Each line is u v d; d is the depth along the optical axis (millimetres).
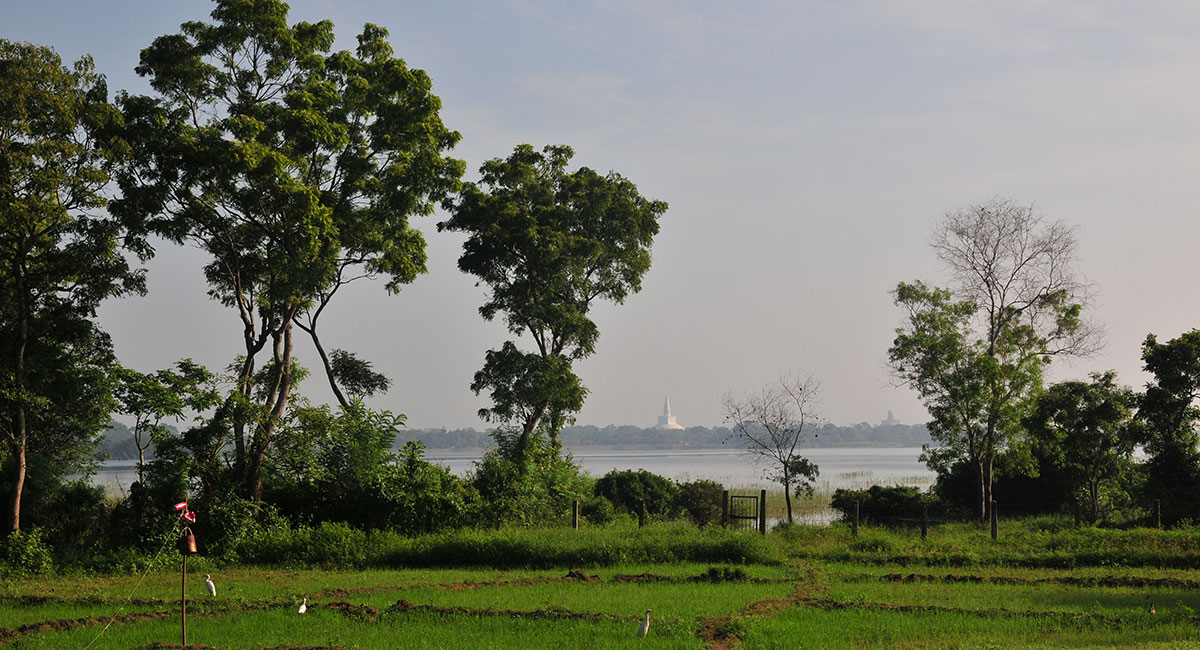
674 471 104062
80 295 29875
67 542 28062
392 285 35750
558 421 42438
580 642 14477
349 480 32031
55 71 26469
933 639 14664
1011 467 39594
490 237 40000
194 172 29672
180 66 31062
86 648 14383
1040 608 17406
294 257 30953
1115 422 37344
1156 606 17641
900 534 29781
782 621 16031
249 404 30375
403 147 33688
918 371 41219
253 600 18625
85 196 27344
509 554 25109
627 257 42969
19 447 27125
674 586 20766
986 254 43000
